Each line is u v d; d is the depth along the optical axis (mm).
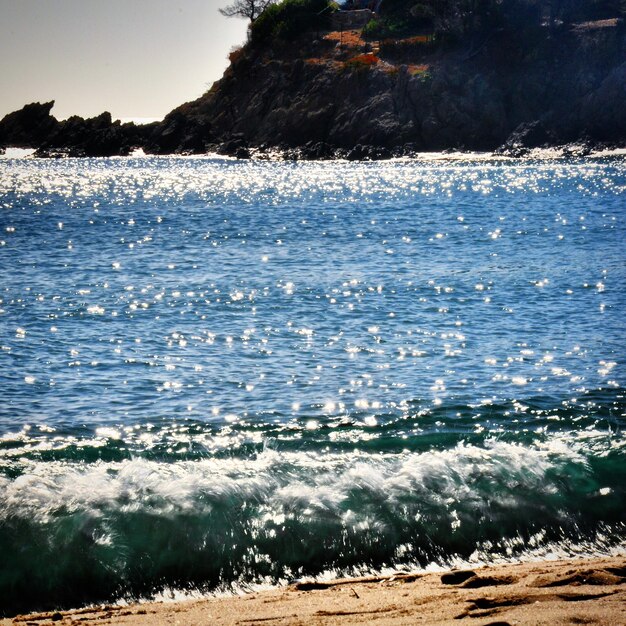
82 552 22297
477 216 118062
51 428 33156
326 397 37062
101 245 92000
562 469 26906
